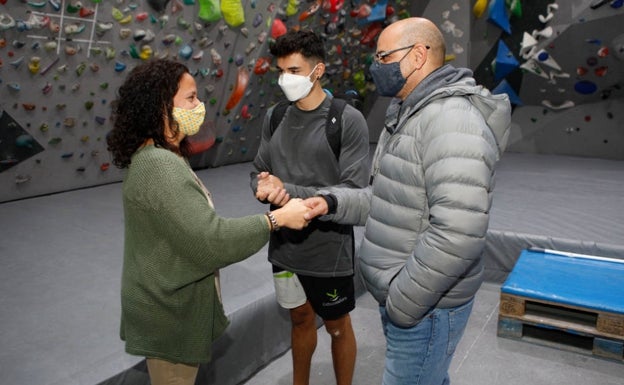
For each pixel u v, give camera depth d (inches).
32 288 91.5
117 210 144.1
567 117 240.4
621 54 213.3
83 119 157.5
